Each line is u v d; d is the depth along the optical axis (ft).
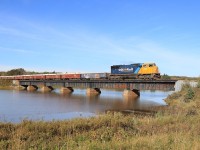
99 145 39.93
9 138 51.57
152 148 38.37
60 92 304.50
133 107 160.45
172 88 195.31
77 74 302.25
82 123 64.54
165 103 177.47
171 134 49.57
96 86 265.54
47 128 58.95
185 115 79.61
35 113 131.34
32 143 45.75
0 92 301.22
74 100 204.74
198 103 122.21
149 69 225.97
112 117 71.97
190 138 44.86
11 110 141.38
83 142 44.45
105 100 205.77
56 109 149.07
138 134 54.85
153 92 355.56
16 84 415.44
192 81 182.29
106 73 270.87
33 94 269.03
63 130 57.88
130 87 232.53
